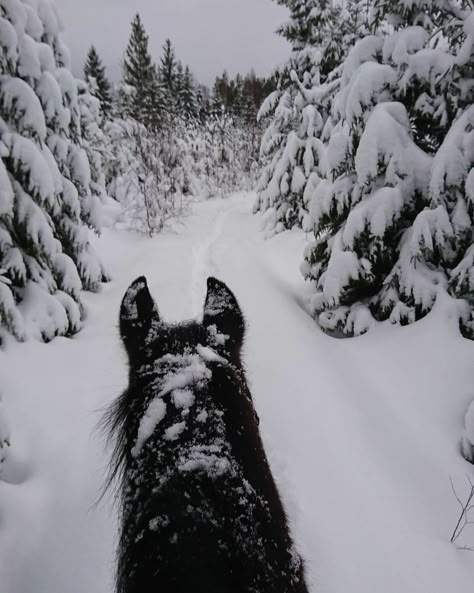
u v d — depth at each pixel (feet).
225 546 2.46
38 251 17.51
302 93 39.88
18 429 11.42
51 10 21.13
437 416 11.55
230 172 93.25
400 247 15.48
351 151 16.71
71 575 7.77
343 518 8.78
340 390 13.23
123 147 55.98
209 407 3.53
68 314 18.17
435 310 14.17
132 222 42.55
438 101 14.83
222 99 136.87
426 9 15.40
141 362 4.29
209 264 29.22
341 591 7.27
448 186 13.96
